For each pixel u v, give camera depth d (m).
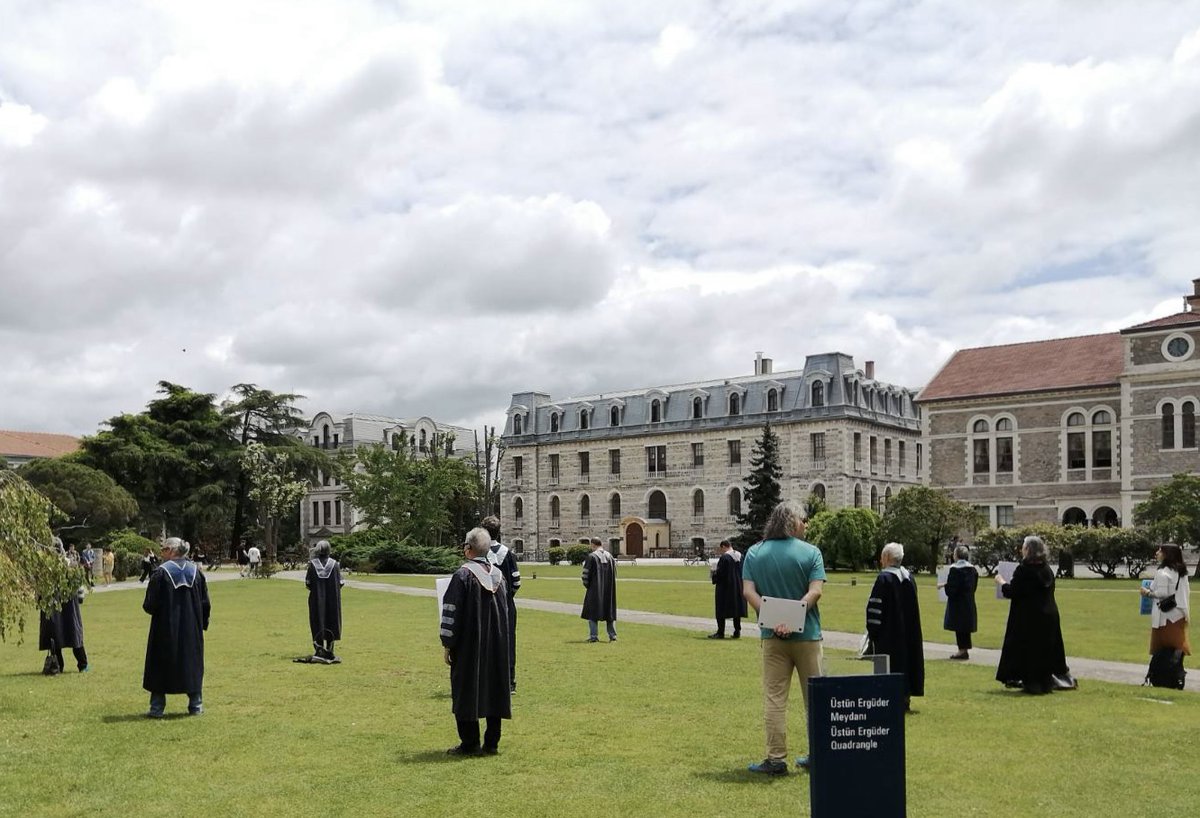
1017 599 15.10
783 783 9.81
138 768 10.64
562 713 13.43
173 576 13.64
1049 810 8.84
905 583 13.74
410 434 115.56
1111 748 11.17
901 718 7.66
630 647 21.06
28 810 9.15
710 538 93.00
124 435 78.06
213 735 12.27
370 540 70.69
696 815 8.76
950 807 8.94
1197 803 9.03
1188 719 12.85
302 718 13.33
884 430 91.06
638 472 98.00
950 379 71.00
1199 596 35.94
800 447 87.69
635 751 11.20
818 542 62.12
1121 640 22.20
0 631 15.15
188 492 78.75
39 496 15.75
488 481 97.94
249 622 27.80
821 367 87.56
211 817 8.88
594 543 22.44
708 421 93.50
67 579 15.74
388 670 17.81
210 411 83.12
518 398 107.50
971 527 54.72
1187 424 58.88
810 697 7.61
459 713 11.05
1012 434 67.06
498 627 11.24
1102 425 64.19
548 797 9.36
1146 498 59.66
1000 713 13.26
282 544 98.69
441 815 8.84
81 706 14.45
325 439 113.62
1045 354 69.38
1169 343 59.66
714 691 15.17
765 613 9.98
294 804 9.22
